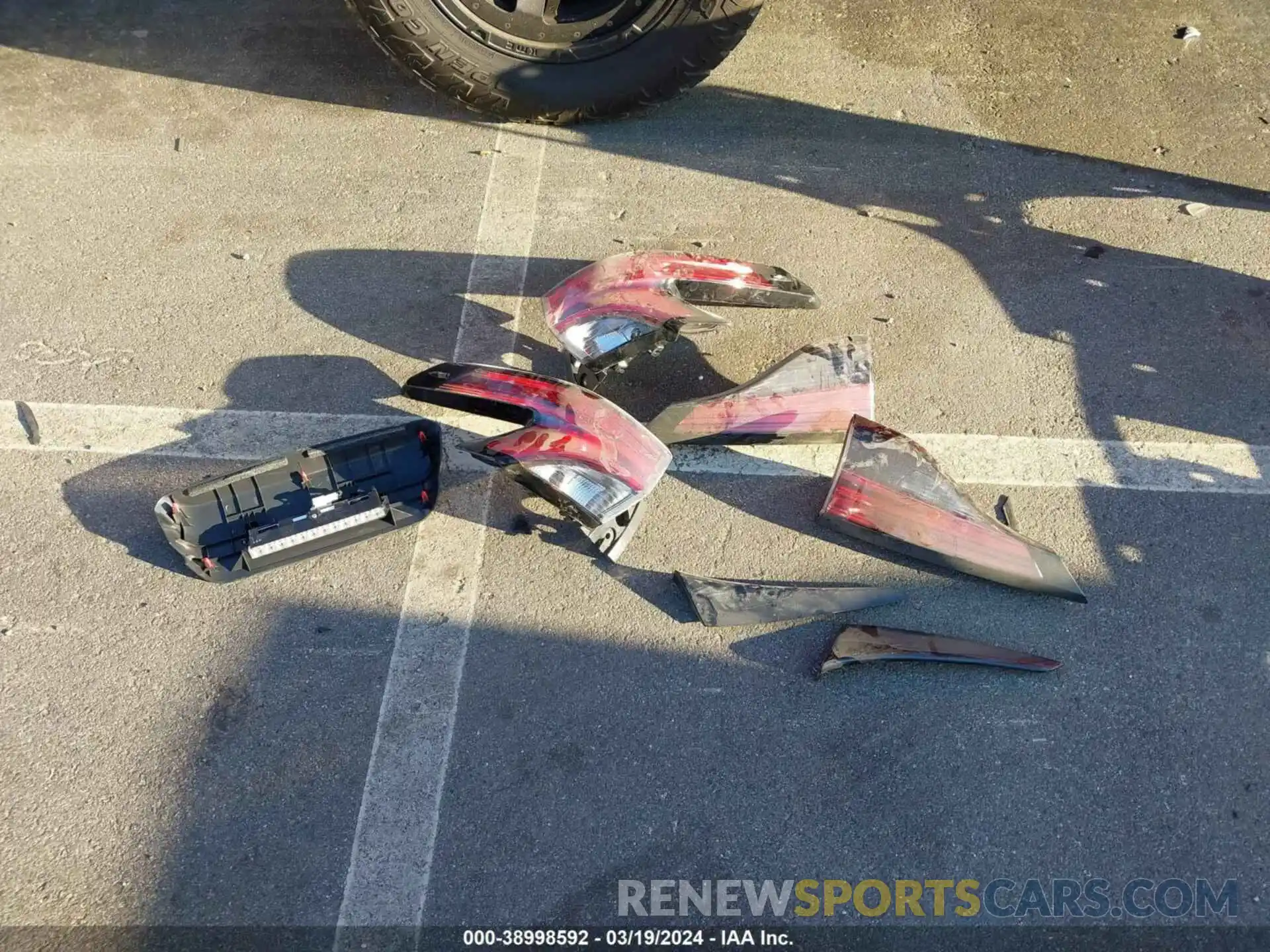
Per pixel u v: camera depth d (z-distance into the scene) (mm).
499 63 3580
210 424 2869
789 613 2521
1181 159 3736
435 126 3770
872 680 2436
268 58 3973
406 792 2250
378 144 3693
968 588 2604
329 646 2457
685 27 3547
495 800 2240
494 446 2447
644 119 3830
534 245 3371
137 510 2682
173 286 3215
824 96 3945
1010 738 2352
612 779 2271
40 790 2225
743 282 2963
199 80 3879
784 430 2752
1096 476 2824
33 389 2932
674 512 2727
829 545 2678
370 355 3047
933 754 2324
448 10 3447
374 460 2660
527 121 3775
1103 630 2527
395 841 2186
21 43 3967
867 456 2617
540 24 3514
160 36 4035
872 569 2637
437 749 2309
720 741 2334
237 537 2545
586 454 2477
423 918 2098
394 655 2447
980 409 2971
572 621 2518
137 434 2840
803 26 4207
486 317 3158
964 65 4078
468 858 2166
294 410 2910
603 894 2129
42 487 2715
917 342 3137
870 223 3488
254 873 2141
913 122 3852
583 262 3328
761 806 2242
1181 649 2502
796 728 2357
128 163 3584
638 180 3604
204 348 3049
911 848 2199
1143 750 2342
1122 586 2605
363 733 2330
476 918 2100
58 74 3865
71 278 3221
